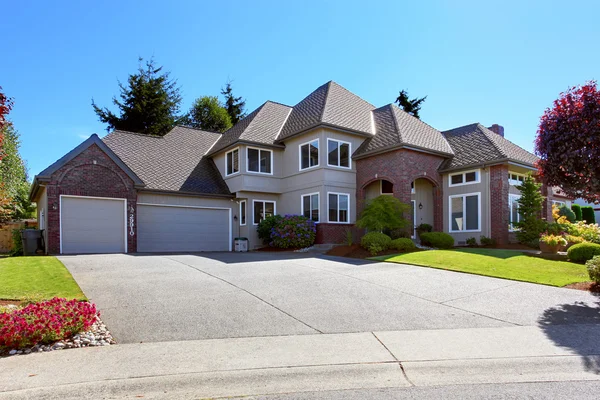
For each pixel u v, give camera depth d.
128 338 5.74
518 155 19.69
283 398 3.95
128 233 17.42
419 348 5.36
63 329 5.60
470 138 20.81
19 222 24.58
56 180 15.85
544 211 20.53
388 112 21.61
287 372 4.52
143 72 37.91
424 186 20.20
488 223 18.17
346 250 16.36
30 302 7.08
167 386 4.18
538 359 4.98
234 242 20.30
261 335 5.90
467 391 4.14
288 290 8.88
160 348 5.32
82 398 3.91
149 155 21.48
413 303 7.87
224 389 4.14
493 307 7.62
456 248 17.20
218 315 6.89
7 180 26.58
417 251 15.34
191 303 7.64
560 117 8.91
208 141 25.36
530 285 9.52
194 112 43.84
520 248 16.42
